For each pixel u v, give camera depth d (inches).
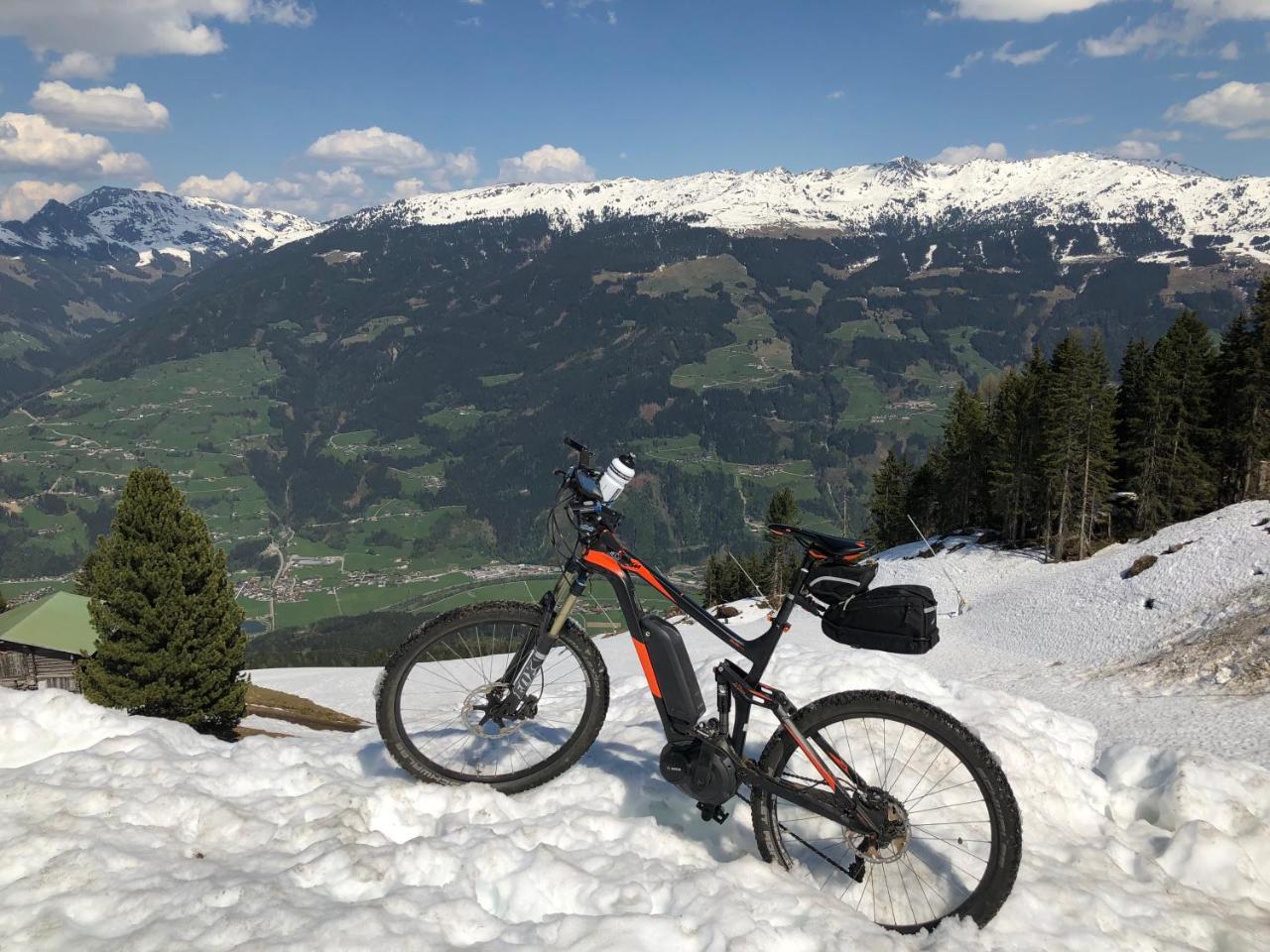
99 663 1056.8
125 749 147.5
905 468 3100.4
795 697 203.2
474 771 150.8
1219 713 854.5
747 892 116.0
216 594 1088.8
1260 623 1058.1
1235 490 2139.5
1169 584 1379.2
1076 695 1072.2
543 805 145.0
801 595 128.3
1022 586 1820.9
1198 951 118.2
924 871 128.3
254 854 121.9
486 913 108.6
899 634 120.7
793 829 138.3
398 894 110.6
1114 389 2068.2
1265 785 159.6
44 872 110.3
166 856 118.7
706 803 136.0
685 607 134.5
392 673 146.8
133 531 1045.8
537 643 142.2
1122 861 140.8
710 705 185.8
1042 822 149.3
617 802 147.0
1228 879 137.7
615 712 203.8
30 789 128.5
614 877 118.7
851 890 127.9
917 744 155.3
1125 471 2284.7
